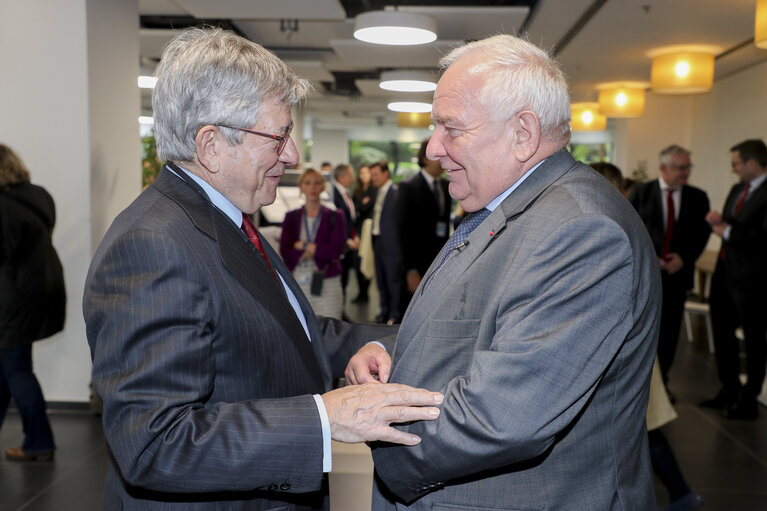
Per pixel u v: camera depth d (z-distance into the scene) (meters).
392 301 5.77
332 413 1.09
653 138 11.02
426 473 1.11
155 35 6.68
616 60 7.82
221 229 1.19
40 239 3.35
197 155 1.19
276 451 1.05
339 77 10.70
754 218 4.13
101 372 1.05
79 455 3.51
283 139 1.23
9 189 3.30
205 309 1.09
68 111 4.12
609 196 1.19
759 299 4.14
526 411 1.02
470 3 6.65
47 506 2.92
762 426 4.07
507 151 1.21
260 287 1.21
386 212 5.78
